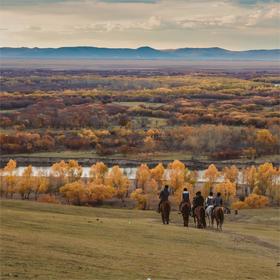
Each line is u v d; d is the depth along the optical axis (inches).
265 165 5007.4
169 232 1641.2
